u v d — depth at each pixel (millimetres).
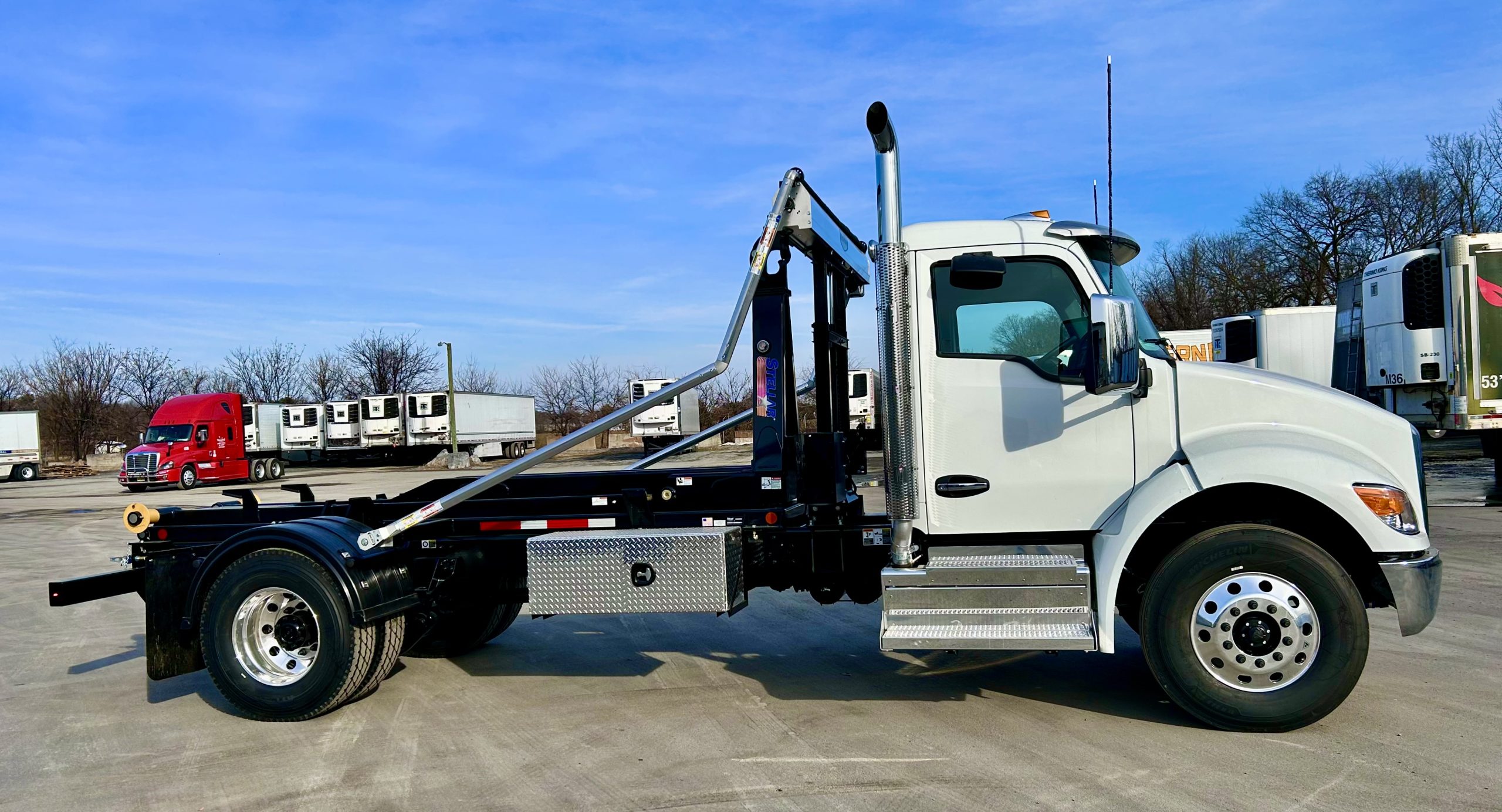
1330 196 37156
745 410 6547
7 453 40062
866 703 5039
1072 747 4270
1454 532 10180
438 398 40750
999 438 4789
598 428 4945
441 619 5836
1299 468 4250
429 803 3887
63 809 3947
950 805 3672
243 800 3988
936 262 4863
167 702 5570
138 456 30859
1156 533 4777
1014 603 4414
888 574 4527
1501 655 5609
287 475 37594
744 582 5090
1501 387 12141
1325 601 4172
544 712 5090
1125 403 4684
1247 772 3904
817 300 5703
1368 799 3615
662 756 4348
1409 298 12797
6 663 6641
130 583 5566
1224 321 20438
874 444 5977
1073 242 4809
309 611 5141
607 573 4906
